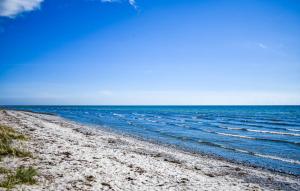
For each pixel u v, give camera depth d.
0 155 10.83
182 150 21.12
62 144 15.53
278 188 11.55
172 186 9.43
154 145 22.67
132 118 65.81
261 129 40.44
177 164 14.65
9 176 8.02
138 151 18.02
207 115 89.31
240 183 11.59
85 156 12.72
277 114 94.62
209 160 17.36
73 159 11.71
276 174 14.60
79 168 10.22
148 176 10.52
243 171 14.50
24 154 11.22
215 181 11.27
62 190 7.50
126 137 26.94
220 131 36.50
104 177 9.44
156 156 16.72
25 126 23.45
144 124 46.69
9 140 13.47
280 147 24.00
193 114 97.50
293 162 17.95
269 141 27.62
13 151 11.17
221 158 18.64
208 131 36.16
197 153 20.16
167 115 88.12
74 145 15.90
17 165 9.66
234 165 16.38
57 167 9.98
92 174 9.61
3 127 17.14
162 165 13.45
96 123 45.69
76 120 51.56
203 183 10.54
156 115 87.38
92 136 23.91
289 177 14.07
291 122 55.50
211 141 27.16
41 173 8.94
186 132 34.69
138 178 9.96
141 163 13.15
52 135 19.67
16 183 7.50
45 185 7.77
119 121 53.09
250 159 18.70
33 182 7.80
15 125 23.19
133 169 11.41
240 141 27.39
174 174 11.58
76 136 21.89
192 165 14.88
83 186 8.10
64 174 9.15
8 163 9.84
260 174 14.14
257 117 75.69
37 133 19.42
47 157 11.47
